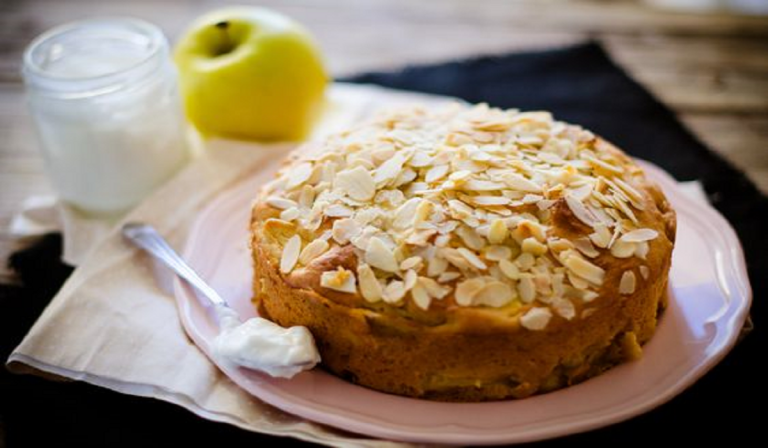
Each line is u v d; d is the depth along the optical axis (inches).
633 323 19.5
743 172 24.8
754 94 27.8
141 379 19.8
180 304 20.9
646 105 27.0
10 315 21.8
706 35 30.5
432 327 19.0
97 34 24.4
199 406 19.4
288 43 25.2
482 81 28.3
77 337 20.6
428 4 32.7
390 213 20.0
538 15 31.9
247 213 22.8
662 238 20.0
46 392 20.3
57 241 23.8
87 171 23.7
